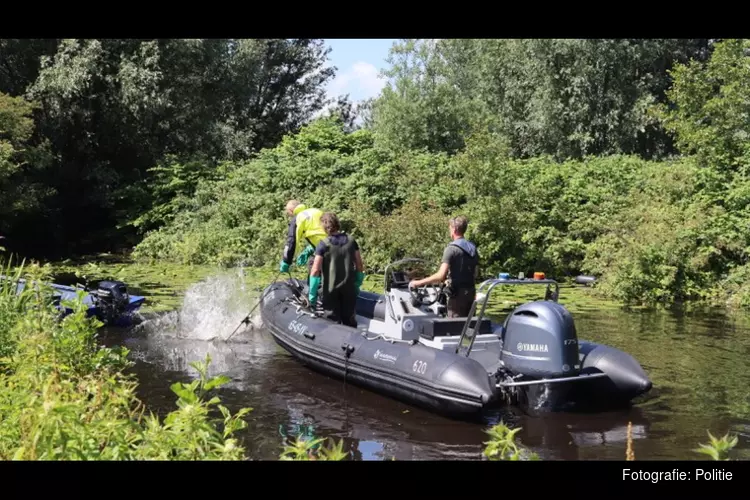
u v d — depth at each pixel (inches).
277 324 302.7
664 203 542.6
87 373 182.4
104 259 692.1
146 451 126.4
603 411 228.2
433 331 241.8
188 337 335.3
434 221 534.9
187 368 279.4
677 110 608.4
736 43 567.5
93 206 806.5
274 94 1333.7
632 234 509.4
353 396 246.2
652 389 253.8
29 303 228.5
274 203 652.1
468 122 815.1
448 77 907.4
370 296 326.0
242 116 1112.8
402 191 621.9
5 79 765.3
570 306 439.2
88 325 203.3
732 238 498.3
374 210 609.3
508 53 932.0
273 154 760.3
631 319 396.5
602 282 484.1
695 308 443.5
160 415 220.5
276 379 267.4
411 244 536.4
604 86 862.5
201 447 129.8
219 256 620.4
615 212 562.6
